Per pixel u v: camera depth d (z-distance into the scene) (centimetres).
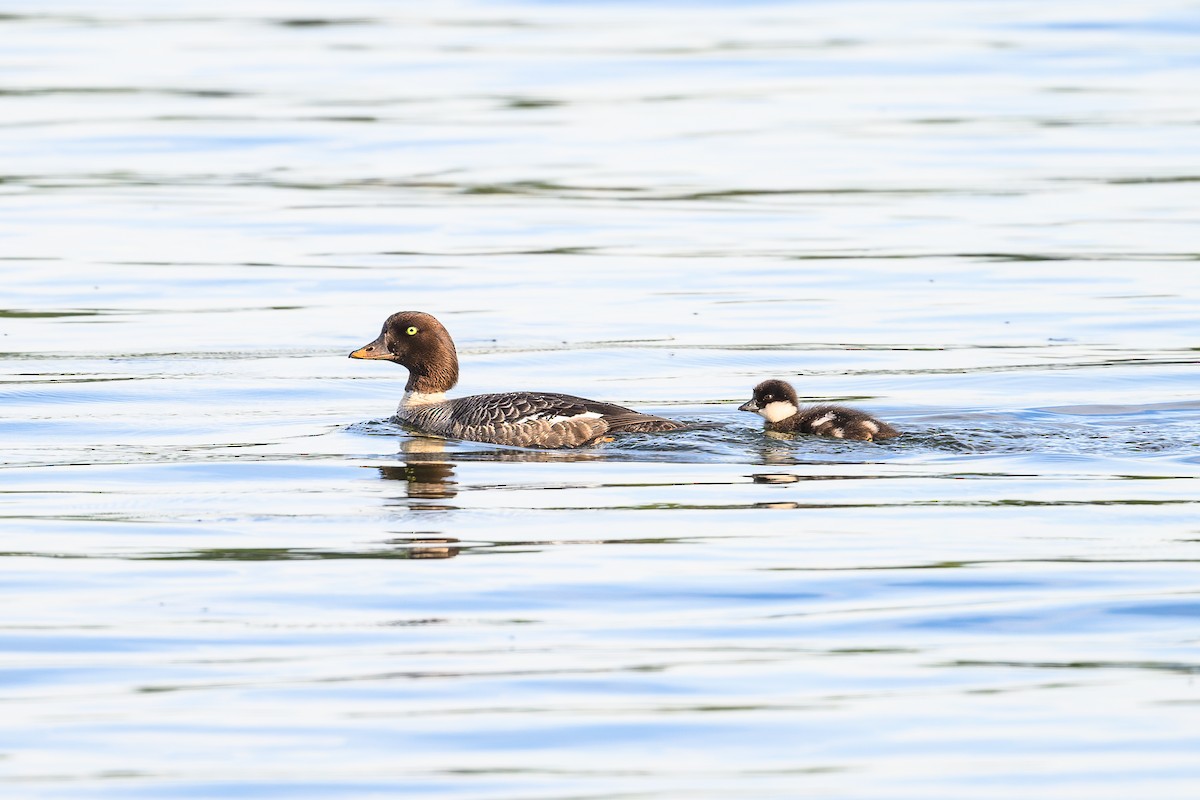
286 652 1058
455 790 867
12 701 981
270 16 5881
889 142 3825
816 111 4184
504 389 2012
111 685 1005
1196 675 1008
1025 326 2303
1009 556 1248
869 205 3219
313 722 952
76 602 1157
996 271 2670
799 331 2303
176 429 1778
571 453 1639
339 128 4012
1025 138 3853
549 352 2195
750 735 934
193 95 4441
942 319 2359
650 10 5841
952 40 5150
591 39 5247
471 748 920
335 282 2644
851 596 1159
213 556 1271
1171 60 4803
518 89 4491
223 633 1093
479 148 3791
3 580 1209
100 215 3148
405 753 912
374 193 3375
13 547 1299
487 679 1012
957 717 954
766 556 1257
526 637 1084
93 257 2808
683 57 4909
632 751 915
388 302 2508
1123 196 3262
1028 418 1797
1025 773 884
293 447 1684
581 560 1252
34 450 1670
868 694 987
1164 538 1291
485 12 5881
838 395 1941
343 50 5122
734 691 992
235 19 5819
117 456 1641
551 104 4288
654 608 1140
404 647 1066
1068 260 2741
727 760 903
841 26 5441
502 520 1371
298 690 995
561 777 882
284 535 1330
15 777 882
